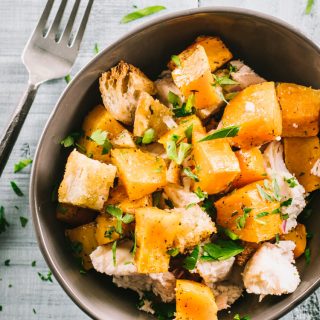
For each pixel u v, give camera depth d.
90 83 0.32
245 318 0.32
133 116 0.32
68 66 0.34
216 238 0.32
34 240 0.36
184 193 0.31
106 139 0.31
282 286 0.31
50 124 0.31
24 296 0.36
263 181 0.31
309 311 0.35
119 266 0.31
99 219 0.31
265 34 0.32
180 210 0.31
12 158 0.36
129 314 0.33
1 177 0.36
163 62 0.33
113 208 0.31
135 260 0.30
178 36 0.32
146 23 0.30
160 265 0.30
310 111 0.31
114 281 0.33
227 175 0.30
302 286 0.31
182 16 0.31
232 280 0.32
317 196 0.33
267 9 0.37
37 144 0.34
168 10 0.37
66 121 0.32
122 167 0.30
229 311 0.33
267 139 0.31
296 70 0.32
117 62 0.32
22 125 0.34
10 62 0.37
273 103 0.30
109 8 0.37
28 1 0.37
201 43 0.32
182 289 0.30
